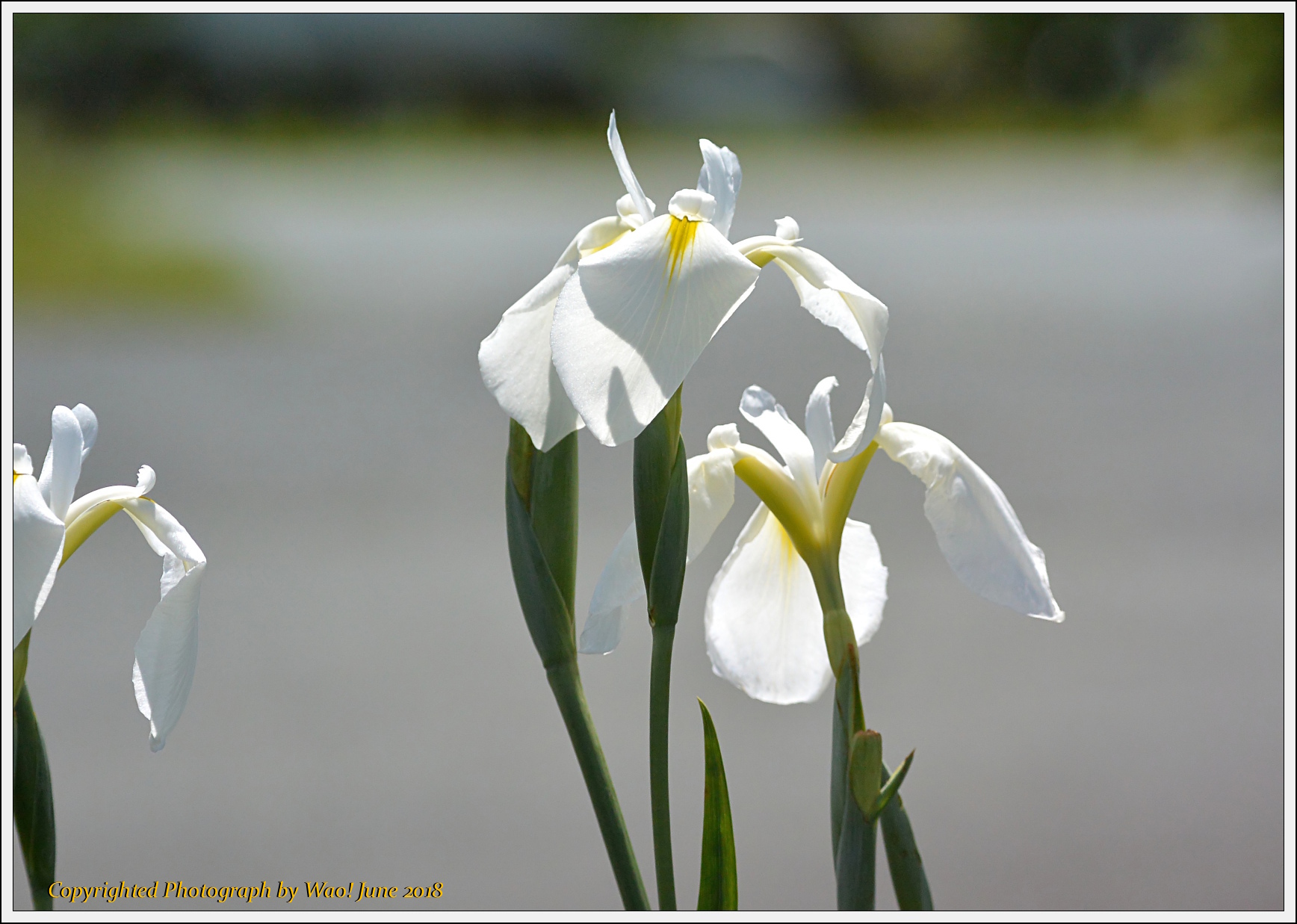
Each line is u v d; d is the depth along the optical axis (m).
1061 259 11.80
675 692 3.13
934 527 1.64
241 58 21.83
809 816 2.53
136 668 1.63
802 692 1.69
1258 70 15.77
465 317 9.06
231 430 5.85
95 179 14.38
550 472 1.62
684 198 1.60
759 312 8.58
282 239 13.38
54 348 8.16
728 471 1.65
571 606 1.62
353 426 5.97
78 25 16.89
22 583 1.59
